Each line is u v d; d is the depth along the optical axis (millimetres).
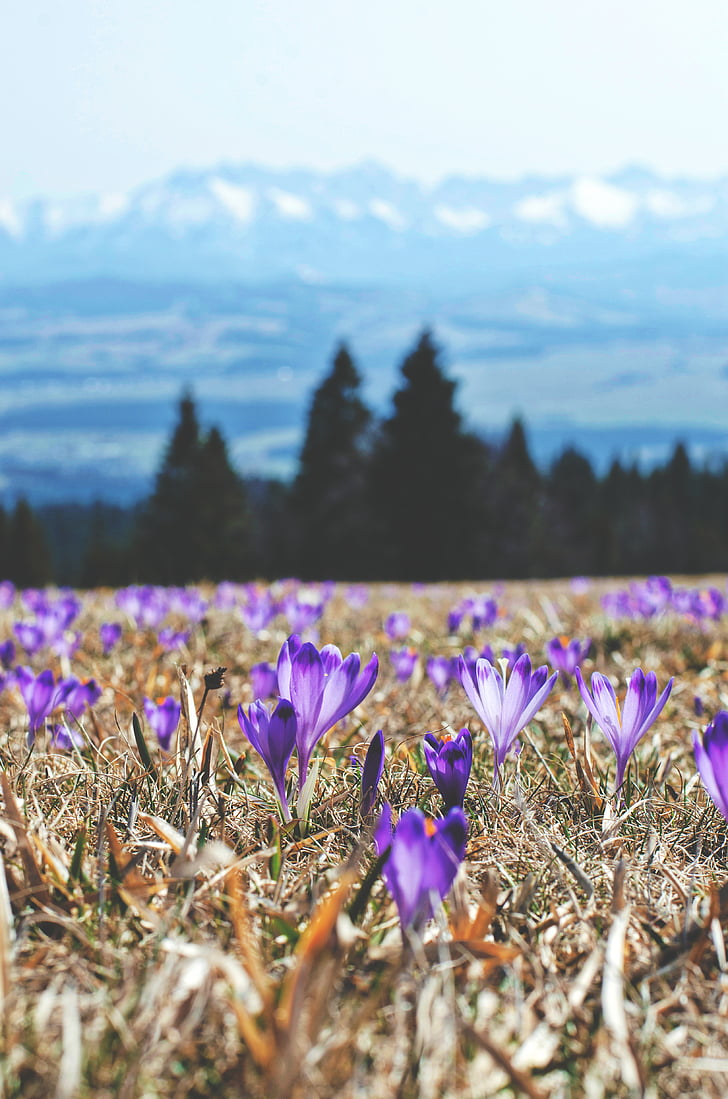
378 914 1874
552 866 2209
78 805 2562
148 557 58250
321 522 56594
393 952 1649
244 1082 1384
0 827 1993
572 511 90688
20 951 1749
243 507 59250
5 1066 1379
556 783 2939
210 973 1556
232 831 2418
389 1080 1393
